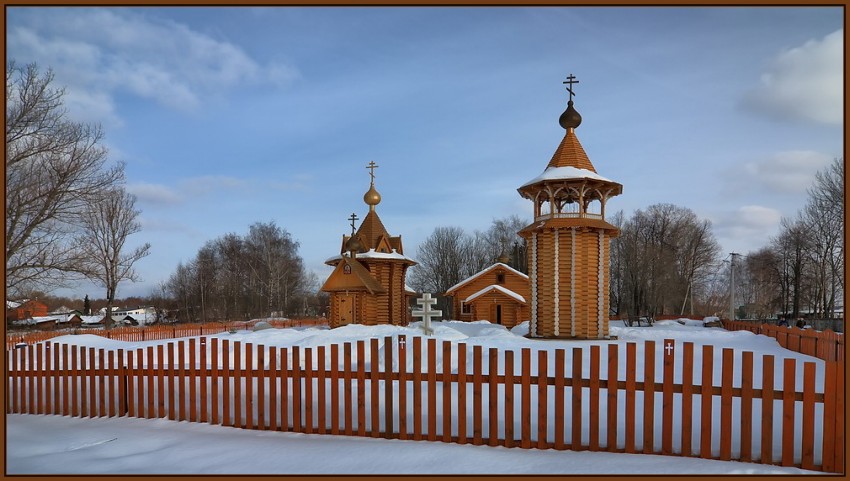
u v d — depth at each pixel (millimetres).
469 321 45281
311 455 7199
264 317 80938
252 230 88750
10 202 23375
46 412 10500
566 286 25688
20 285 25312
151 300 107562
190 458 7305
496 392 7426
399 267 38344
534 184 26547
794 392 6426
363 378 8000
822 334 16703
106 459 7484
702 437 6691
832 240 54312
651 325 50031
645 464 6520
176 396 10289
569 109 27406
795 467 6344
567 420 8195
